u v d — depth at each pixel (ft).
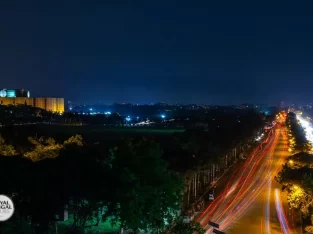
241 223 230.48
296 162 277.85
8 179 147.02
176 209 190.60
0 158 188.65
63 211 166.61
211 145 365.20
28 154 252.83
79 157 180.34
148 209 172.96
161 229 198.70
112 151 212.02
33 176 155.43
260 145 646.74
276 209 260.62
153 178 183.21
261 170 414.21
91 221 200.34
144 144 195.83
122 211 164.55
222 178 375.66
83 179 163.73
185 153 296.10
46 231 150.41
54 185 157.58
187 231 168.14
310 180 217.15
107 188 163.53
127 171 166.91
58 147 272.72
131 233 196.85
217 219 238.89
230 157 472.85
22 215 140.26
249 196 299.99
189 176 271.08
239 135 524.52
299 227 221.25
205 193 310.45
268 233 211.61
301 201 222.07
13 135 335.67
